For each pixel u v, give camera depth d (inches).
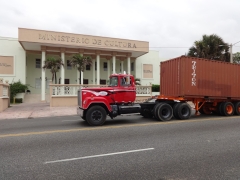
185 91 477.4
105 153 224.4
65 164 191.9
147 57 1448.1
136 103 445.4
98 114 394.3
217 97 526.9
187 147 248.1
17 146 251.3
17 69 1151.6
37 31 1032.2
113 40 1178.6
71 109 705.0
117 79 424.2
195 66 493.7
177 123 418.0
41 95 1153.4
